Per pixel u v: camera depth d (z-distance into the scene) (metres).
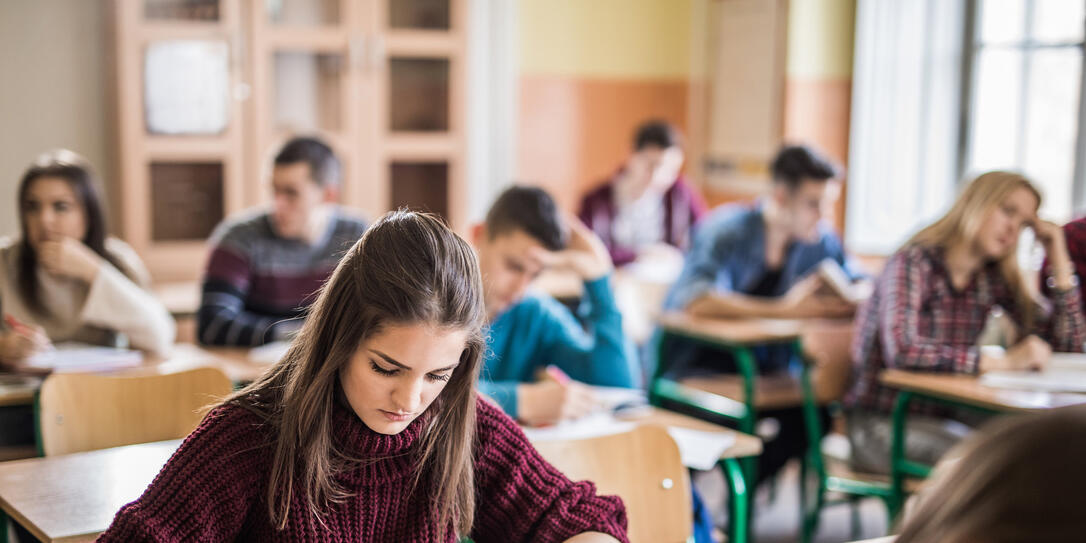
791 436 3.54
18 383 2.48
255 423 1.31
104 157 4.21
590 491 1.55
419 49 4.43
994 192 2.87
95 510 1.60
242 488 1.29
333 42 4.29
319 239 3.26
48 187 2.75
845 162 4.72
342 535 1.36
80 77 4.14
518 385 2.26
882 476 2.98
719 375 3.66
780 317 3.49
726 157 5.12
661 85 5.32
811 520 3.12
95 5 4.12
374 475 1.36
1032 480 0.56
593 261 2.58
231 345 3.05
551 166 5.14
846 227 4.72
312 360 1.28
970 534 0.58
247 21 4.16
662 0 5.27
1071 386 2.59
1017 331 3.01
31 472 1.78
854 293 3.66
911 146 4.48
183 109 4.08
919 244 2.98
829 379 3.16
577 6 5.09
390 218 1.29
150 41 4.00
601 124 5.22
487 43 4.77
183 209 4.14
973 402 2.54
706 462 2.04
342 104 4.34
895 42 4.51
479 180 4.83
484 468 1.50
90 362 2.59
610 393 2.44
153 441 2.14
